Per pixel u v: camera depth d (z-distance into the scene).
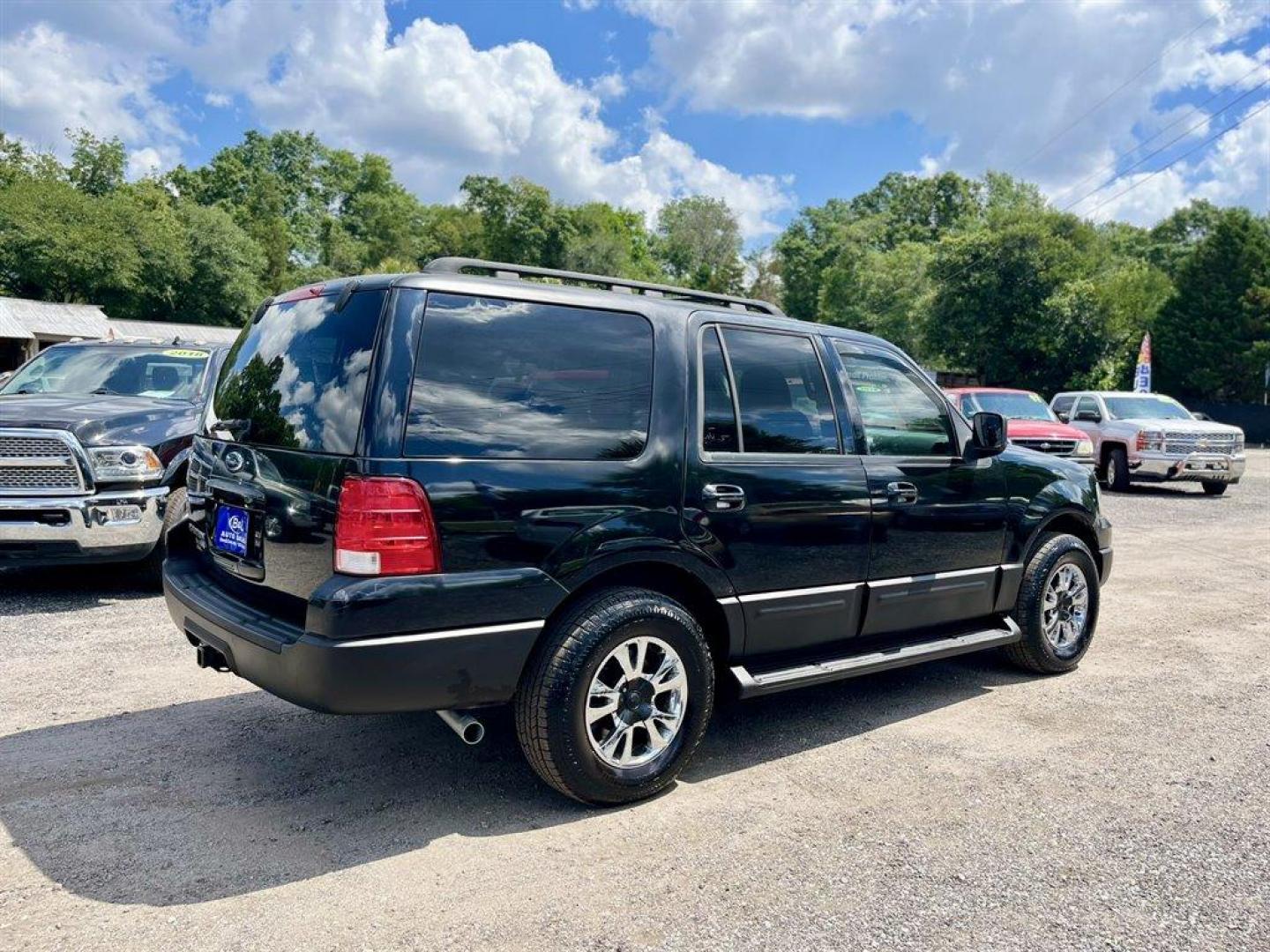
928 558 4.58
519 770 3.86
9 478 6.01
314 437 3.22
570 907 2.81
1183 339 45.50
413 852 3.14
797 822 3.43
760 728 4.46
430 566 3.07
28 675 4.88
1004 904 2.89
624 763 3.49
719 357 3.92
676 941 2.65
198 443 4.06
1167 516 13.41
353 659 2.96
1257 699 5.00
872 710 4.75
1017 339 42.28
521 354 3.38
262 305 4.04
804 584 4.06
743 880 3.00
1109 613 7.10
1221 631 6.55
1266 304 43.66
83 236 50.16
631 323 3.69
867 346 4.58
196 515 3.97
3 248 48.50
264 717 4.38
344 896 2.85
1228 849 3.28
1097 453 17.19
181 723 4.27
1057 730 4.48
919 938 2.70
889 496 4.36
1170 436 15.86
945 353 45.50
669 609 3.56
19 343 38.31
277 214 85.06
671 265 113.44
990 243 42.72
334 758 3.92
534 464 3.30
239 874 2.96
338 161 100.00
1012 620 5.19
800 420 4.14
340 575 3.03
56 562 6.14
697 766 3.98
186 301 58.47
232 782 3.66
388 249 96.50
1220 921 2.82
